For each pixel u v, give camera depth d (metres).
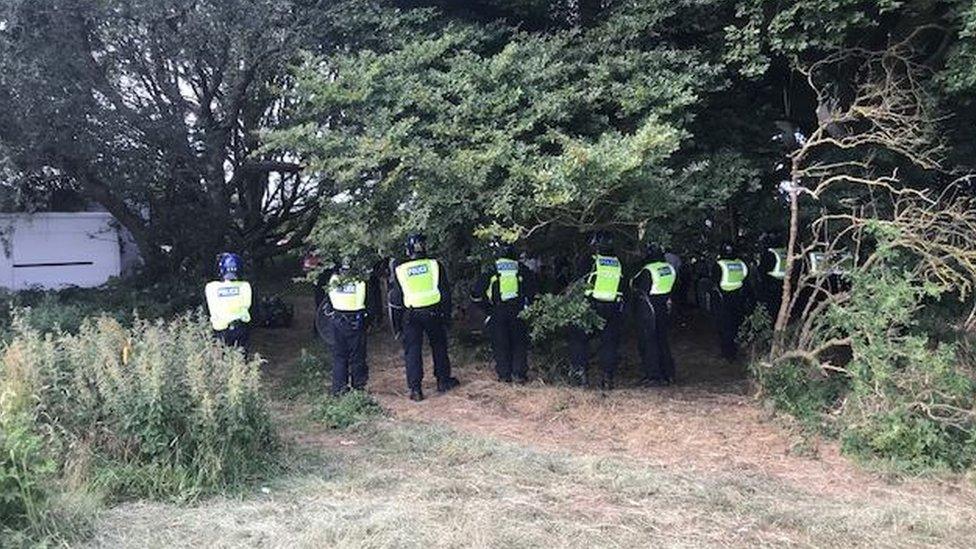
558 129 8.99
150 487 5.56
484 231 8.27
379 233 8.71
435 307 9.05
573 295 9.12
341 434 7.64
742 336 9.79
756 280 11.51
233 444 5.89
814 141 8.51
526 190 8.40
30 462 4.80
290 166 11.96
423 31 10.66
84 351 6.00
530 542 4.90
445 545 4.79
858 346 7.23
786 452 7.10
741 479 6.26
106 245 16.92
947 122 9.39
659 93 8.89
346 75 9.30
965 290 7.78
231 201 13.05
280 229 14.60
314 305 15.95
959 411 6.69
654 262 9.96
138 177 11.04
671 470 6.50
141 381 5.74
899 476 6.49
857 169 9.31
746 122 10.54
